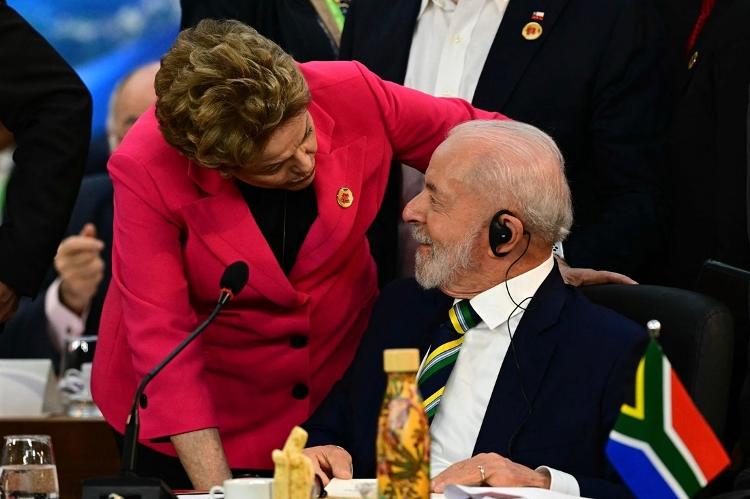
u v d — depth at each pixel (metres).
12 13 6.05
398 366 3.28
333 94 5.64
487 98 6.67
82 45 10.30
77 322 10.09
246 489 3.56
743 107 6.36
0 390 8.03
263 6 7.77
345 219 5.52
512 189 5.02
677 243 6.73
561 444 4.88
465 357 5.20
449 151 5.16
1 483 4.36
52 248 6.04
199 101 4.70
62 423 7.39
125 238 5.34
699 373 4.82
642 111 6.65
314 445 5.47
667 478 3.31
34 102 6.03
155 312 5.26
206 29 4.93
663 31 6.87
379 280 6.86
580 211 6.78
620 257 6.47
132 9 10.31
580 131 6.67
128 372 5.65
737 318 5.27
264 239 5.44
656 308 5.07
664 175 6.72
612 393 4.86
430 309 5.54
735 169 6.36
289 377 5.74
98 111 10.30
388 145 5.77
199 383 5.30
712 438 3.30
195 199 5.33
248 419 5.81
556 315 5.08
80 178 6.14
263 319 5.60
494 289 5.15
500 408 5.01
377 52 7.15
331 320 5.79
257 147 4.79
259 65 4.73
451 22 6.98
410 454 3.23
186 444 5.22
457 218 5.10
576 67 6.61
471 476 4.42
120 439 5.79
